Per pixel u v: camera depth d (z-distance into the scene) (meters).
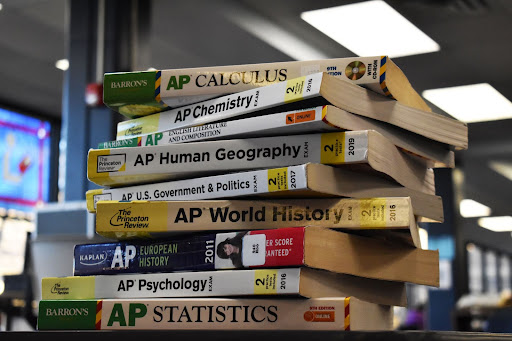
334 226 0.97
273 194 0.99
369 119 1.00
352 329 0.91
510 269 22.78
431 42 6.91
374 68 1.00
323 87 0.95
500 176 13.08
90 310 1.01
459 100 8.79
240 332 0.85
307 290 0.92
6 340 0.91
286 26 6.57
